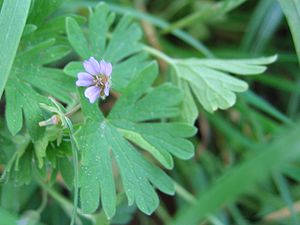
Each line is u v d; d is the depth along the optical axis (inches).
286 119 4.6
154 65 3.5
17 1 3.3
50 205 4.5
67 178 3.3
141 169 3.3
